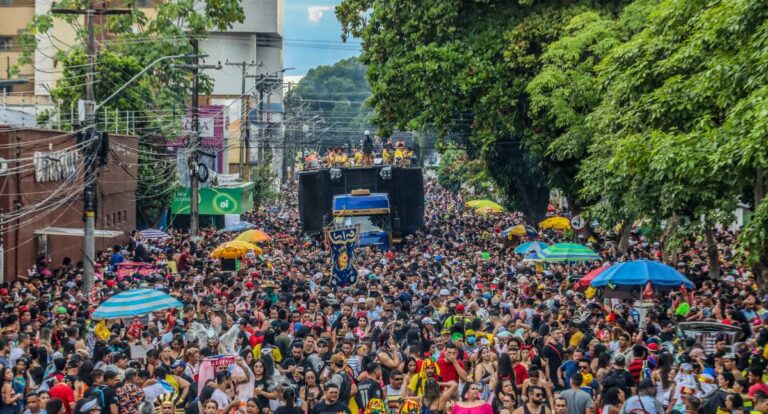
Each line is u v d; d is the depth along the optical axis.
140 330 28.52
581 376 21.34
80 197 57.53
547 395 21.91
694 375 22.84
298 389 23.44
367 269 47.75
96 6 90.88
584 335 28.38
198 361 24.52
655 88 36.78
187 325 30.09
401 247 66.19
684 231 36.75
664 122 35.16
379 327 29.20
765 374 24.06
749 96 28.39
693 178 31.92
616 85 38.47
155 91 91.06
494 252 59.72
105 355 24.88
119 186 66.69
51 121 67.88
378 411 21.45
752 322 31.80
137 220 76.88
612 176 43.56
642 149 34.59
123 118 72.81
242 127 108.56
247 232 57.72
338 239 42.53
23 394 23.64
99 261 54.56
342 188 67.69
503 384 21.53
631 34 57.31
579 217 53.28
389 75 67.19
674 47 35.94
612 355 26.64
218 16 93.56
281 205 122.00
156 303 28.91
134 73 76.38
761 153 27.14
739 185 31.58
